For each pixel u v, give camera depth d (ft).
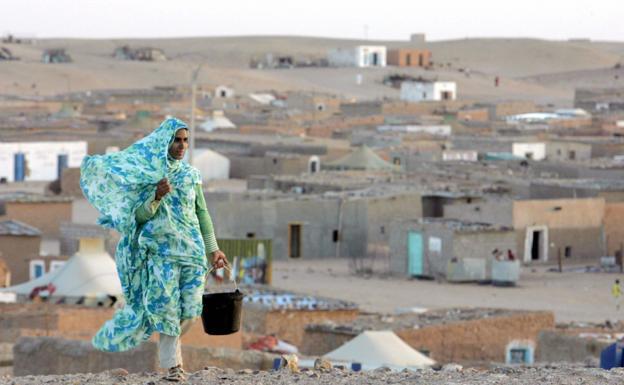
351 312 192.54
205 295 61.77
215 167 490.49
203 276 59.41
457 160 487.61
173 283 58.70
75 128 600.80
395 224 303.89
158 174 58.29
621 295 267.80
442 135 579.89
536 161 466.70
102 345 59.62
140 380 62.28
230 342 150.41
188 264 58.95
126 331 59.26
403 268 300.20
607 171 422.82
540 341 170.60
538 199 341.00
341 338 170.19
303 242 334.85
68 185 431.43
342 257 337.93
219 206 329.52
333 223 338.34
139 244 58.65
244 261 276.41
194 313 59.26
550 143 529.04
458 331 176.96
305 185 397.80
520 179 399.03
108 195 58.34
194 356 116.37
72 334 146.72
